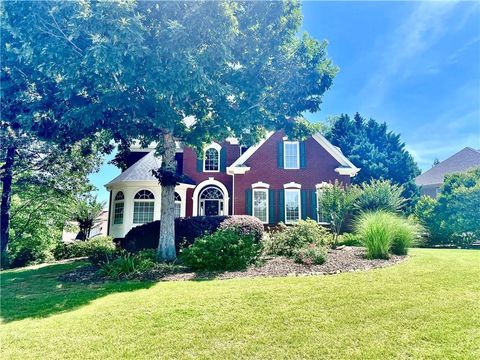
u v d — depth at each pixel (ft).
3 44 30.01
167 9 28.50
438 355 13.65
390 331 15.74
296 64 36.24
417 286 21.62
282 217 65.16
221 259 29.17
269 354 14.10
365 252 34.63
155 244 45.39
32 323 17.74
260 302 19.36
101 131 41.22
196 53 28.04
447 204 57.93
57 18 26.73
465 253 35.22
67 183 60.75
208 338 15.47
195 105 36.04
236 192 66.39
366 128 105.50
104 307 19.43
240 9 33.47
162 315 17.93
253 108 35.53
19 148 52.65
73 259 56.29
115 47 24.64
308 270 27.30
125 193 64.08
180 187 68.54
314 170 67.26
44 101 34.50
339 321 16.81
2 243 52.85
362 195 53.93
